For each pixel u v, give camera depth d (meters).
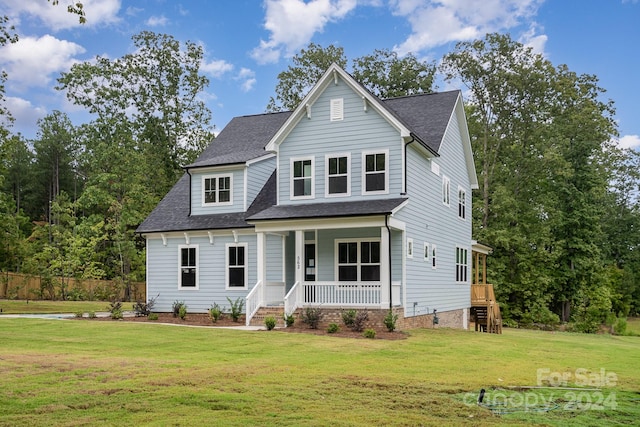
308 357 13.96
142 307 25.50
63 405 8.71
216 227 24.94
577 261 42.44
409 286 21.95
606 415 8.93
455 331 22.78
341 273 22.50
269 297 22.62
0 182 30.00
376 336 18.23
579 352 18.27
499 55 42.97
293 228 21.25
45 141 68.62
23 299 41.91
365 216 19.91
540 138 43.16
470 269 31.59
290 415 8.25
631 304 58.78
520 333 29.30
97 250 46.50
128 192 44.44
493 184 44.38
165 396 9.34
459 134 30.08
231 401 9.05
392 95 46.94
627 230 58.97
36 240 51.78
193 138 49.53
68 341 16.36
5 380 10.45
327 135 22.80
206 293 25.36
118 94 47.69
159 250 26.56
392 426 7.81
